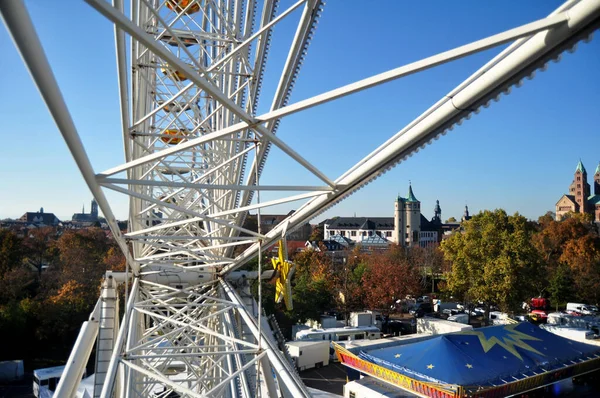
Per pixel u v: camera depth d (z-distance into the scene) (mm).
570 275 48500
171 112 9852
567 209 134625
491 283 36594
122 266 46719
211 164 12664
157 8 9211
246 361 12414
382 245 108188
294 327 37031
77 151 4336
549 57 3439
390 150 5086
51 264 54375
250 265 45094
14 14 2289
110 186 5898
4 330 32844
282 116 4422
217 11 8211
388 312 41125
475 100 4016
